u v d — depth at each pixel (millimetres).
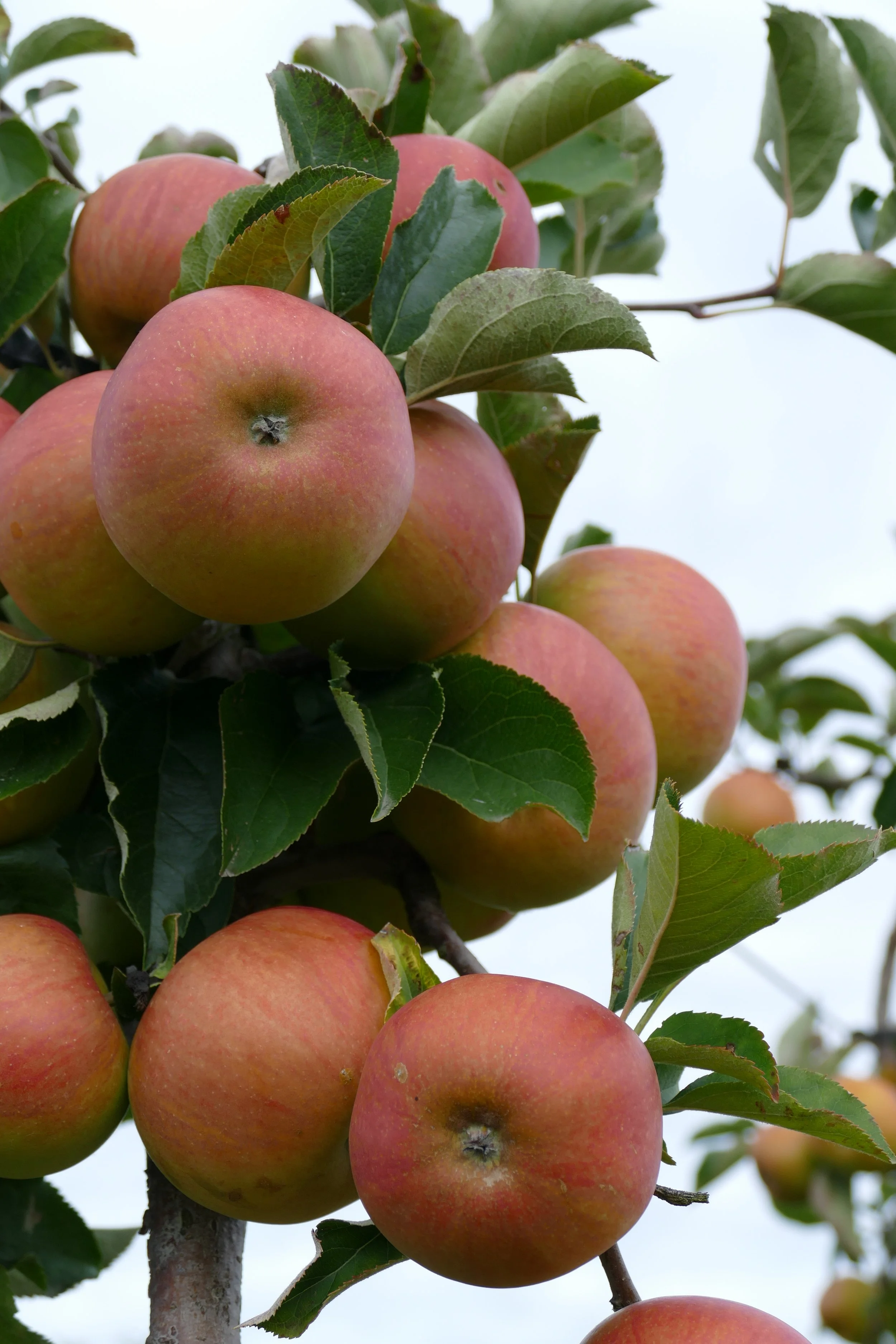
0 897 952
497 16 1170
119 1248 1118
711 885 871
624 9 1167
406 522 941
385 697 952
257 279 908
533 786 928
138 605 933
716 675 1038
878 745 2195
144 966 913
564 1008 855
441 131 1070
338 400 878
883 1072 1949
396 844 980
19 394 1050
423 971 900
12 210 989
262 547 877
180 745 952
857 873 911
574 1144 839
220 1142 875
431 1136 845
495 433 1068
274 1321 861
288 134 948
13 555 926
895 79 1156
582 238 1187
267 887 975
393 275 966
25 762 935
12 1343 999
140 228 980
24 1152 894
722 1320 878
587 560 1059
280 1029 877
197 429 870
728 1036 886
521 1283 852
